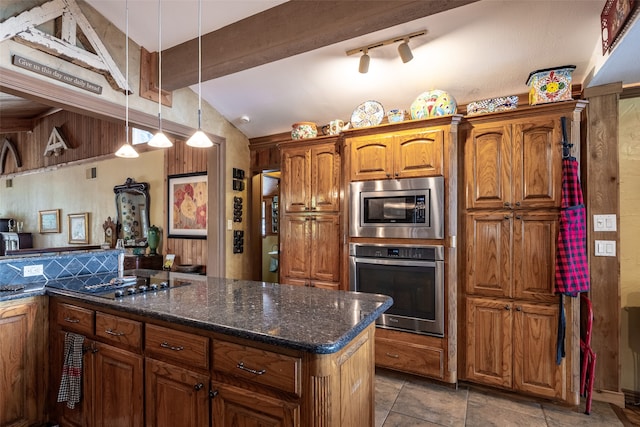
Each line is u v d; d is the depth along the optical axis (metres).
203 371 1.44
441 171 2.52
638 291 2.49
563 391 2.25
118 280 2.23
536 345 2.32
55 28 2.22
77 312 1.91
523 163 2.36
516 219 2.38
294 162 3.27
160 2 2.32
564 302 2.25
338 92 3.13
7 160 5.70
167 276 2.49
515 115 2.38
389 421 2.16
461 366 2.55
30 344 2.00
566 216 2.21
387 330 2.71
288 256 3.29
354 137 2.86
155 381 1.58
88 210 5.34
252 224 4.11
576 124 2.24
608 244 2.36
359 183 2.81
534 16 2.12
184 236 4.34
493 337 2.44
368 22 1.97
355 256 2.84
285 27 2.23
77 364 1.87
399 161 2.67
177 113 3.12
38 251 3.17
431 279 2.55
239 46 2.42
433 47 2.46
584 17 2.08
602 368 2.38
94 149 4.42
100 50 2.46
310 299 1.78
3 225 6.44
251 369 1.30
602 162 2.37
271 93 3.27
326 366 1.19
